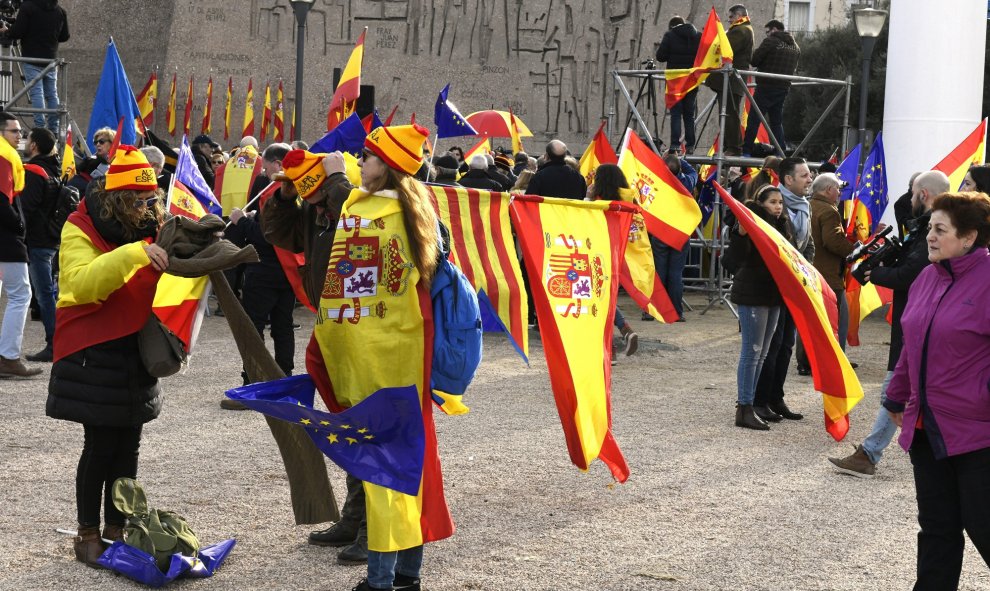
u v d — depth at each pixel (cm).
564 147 1165
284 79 3028
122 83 1366
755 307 797
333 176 452
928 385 395
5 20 1695
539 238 528
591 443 525
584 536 539
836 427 758
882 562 511
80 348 458
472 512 576
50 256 968
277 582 463
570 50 3169
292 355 814
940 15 1661
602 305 543
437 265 415
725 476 668
